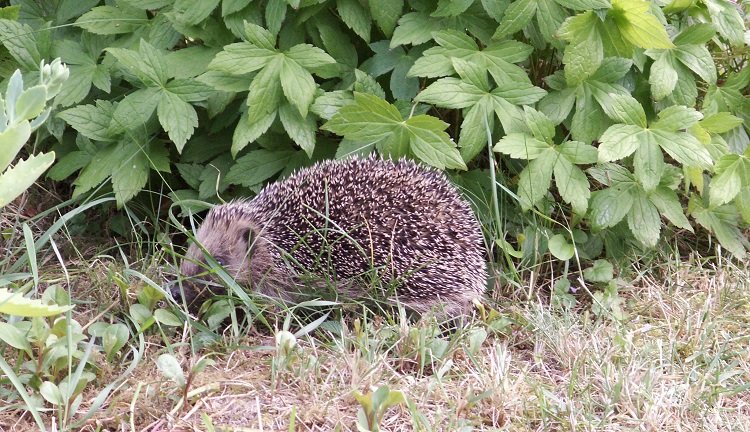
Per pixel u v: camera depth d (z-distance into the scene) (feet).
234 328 4.10
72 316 4.14
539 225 4.56
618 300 4.39
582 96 4.46
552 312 4.32
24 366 3.87
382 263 4.26
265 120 4.39
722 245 4.58
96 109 4.45
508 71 4.43
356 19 4.44
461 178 4.58
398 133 4.38
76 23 4.50
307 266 4.31
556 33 4.34
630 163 4.63
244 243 4.35
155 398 3.84
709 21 4.57
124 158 4.44
